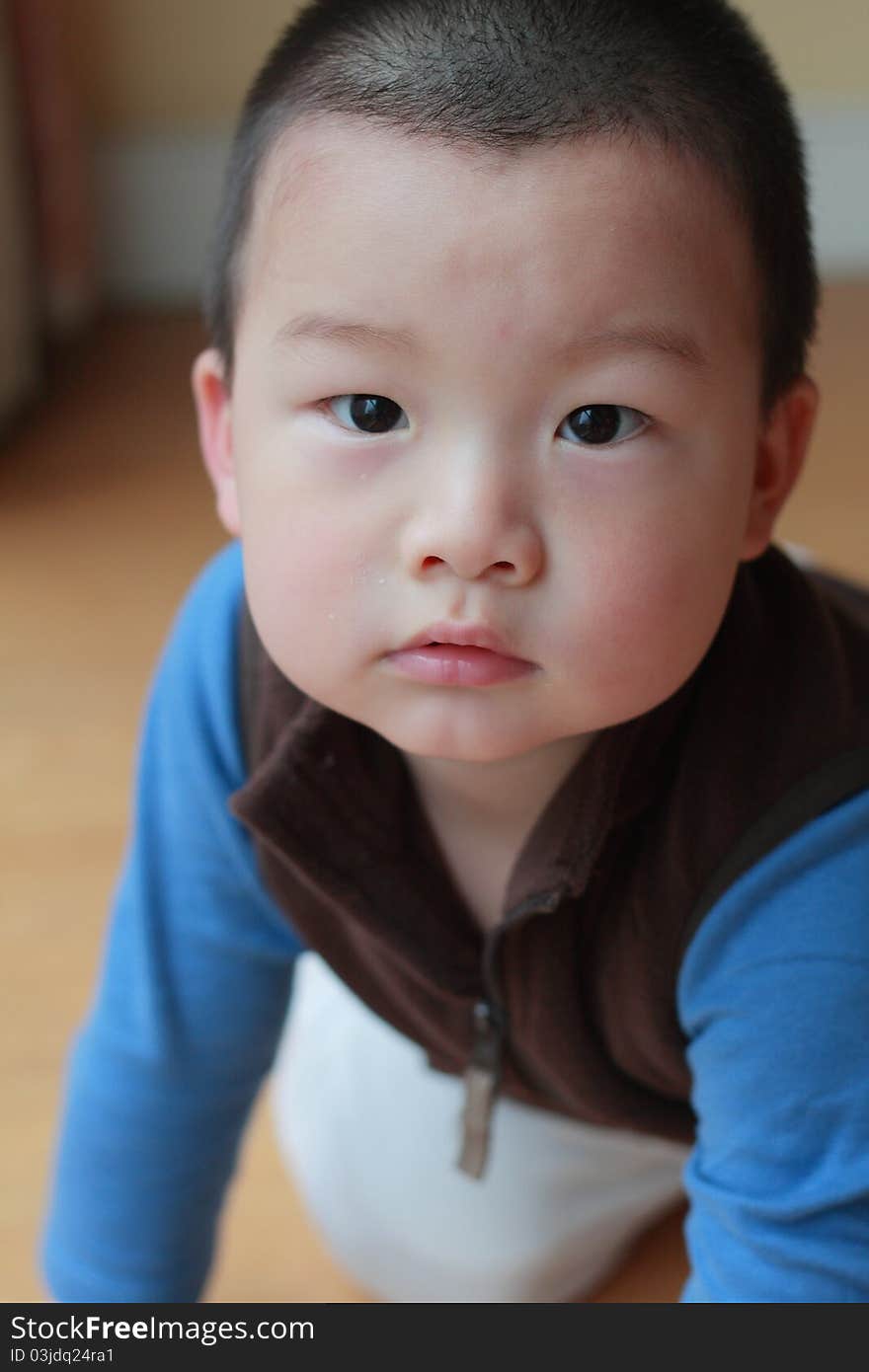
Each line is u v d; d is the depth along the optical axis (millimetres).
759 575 647
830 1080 602
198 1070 747
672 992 638
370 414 542
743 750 612
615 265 524
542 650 545
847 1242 604
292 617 563
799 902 603
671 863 616
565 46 536
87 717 1276
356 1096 842
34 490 1635
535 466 534
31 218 1887
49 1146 920
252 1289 876
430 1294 875
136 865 729
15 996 1014
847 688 622
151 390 1870
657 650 553
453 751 566
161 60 2020
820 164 2172
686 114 539
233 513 634
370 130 532
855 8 2094
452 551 531
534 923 637
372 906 640
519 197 521
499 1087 726
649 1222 914
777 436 613
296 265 542
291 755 623
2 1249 864
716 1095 627
